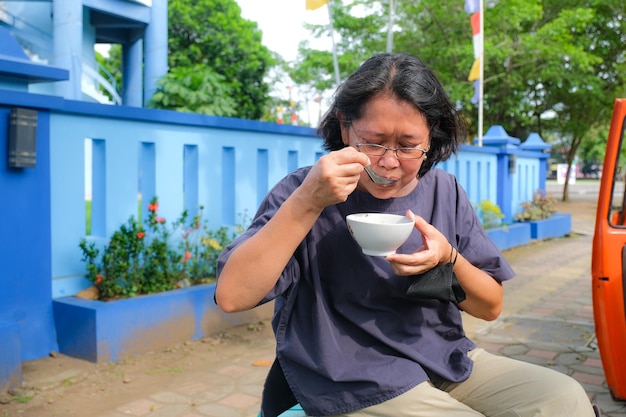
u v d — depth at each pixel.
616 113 2.91
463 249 1.82
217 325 4.37
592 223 14.45
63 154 3.88
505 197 10.05
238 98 17.14
